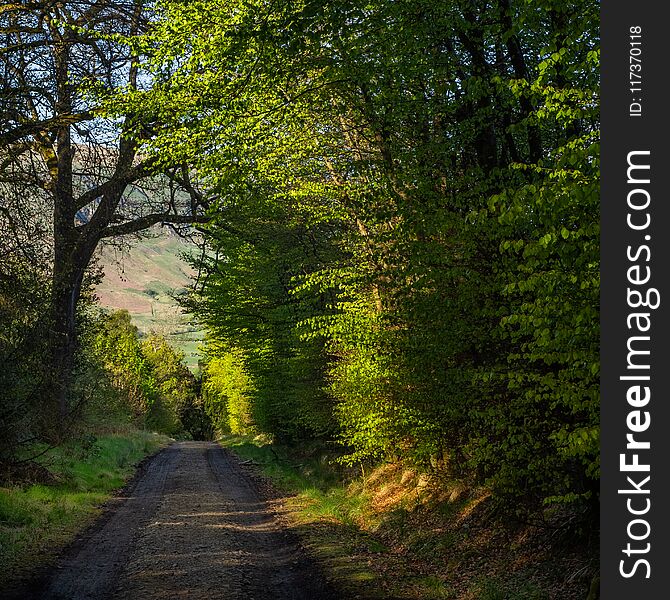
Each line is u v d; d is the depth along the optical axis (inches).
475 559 440.5
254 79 495.8
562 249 260.8
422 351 446.9
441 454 597.3
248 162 585.3
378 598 360.5
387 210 445.7
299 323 558.3
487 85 418.6
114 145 727.1
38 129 629.0
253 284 1047.0
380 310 557.3
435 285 415.2
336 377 708.0
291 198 683.4
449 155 458.6
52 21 738.2
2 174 552.7
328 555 473.4
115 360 2297.0
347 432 707.4
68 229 835.4
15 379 641.0
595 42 363.3
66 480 814.5
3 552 450.6
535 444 362.6
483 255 396.5
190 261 1019.9
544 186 256.7
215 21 527.5
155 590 365.1
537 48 454.6
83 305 1088.8
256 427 1798.7
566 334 259.8
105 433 1576.0
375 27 446.9
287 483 981.2
